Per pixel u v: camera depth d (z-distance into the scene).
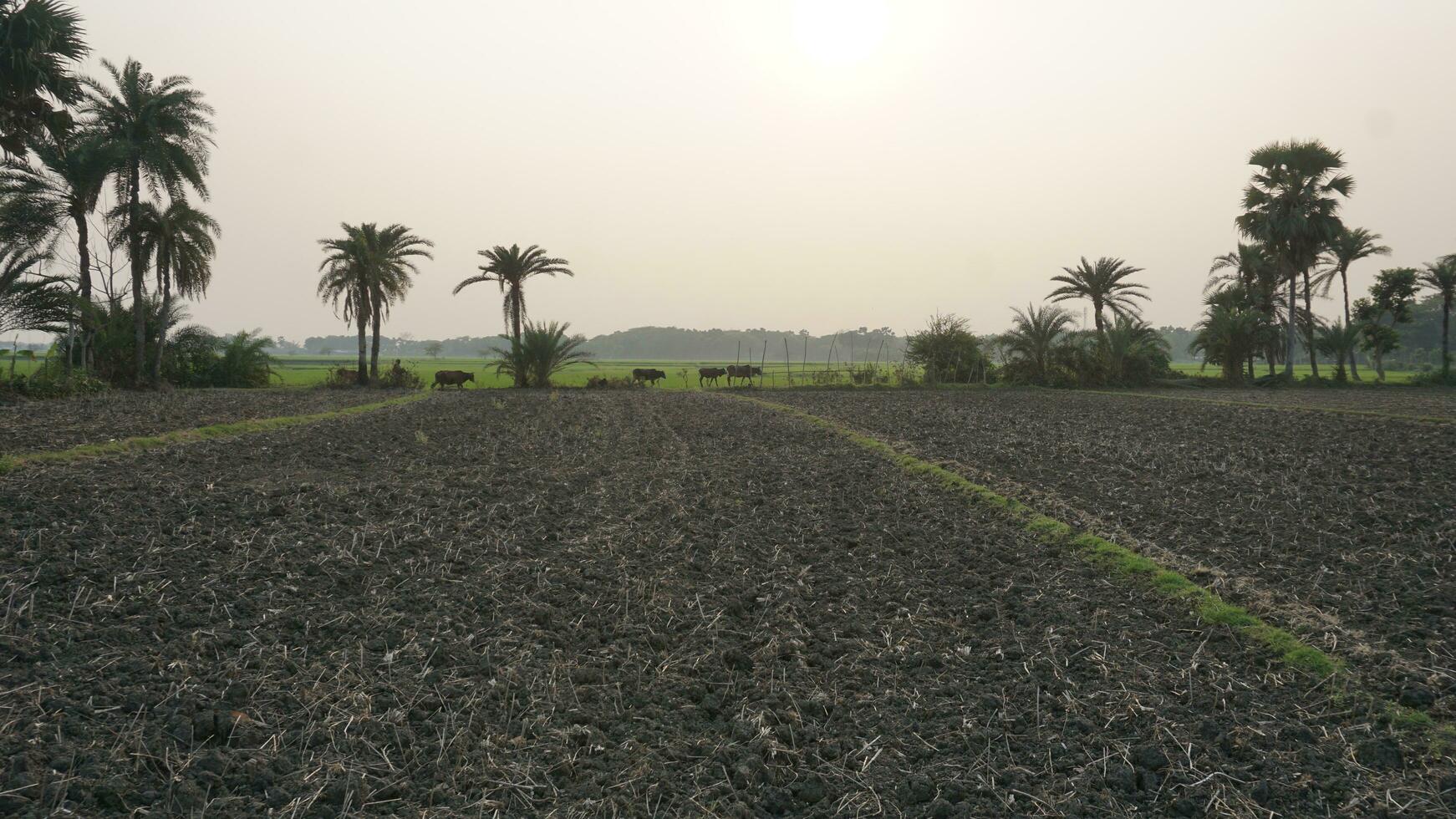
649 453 18.06
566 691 6.05
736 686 6.29
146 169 32.12
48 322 28.86
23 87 22.22
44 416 21.62
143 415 22.58
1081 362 47.22
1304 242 45.38
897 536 10.66
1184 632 7.26
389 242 44.50
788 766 5.18
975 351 49.66
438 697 5.81
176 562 8.34
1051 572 9.05
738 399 36.62
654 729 5.62
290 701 5.70
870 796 4.86
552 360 46.25
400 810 4.55
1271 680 6.26
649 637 7.10
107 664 6.00
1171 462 16.45
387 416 26.28
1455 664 6.42
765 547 10.12
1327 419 26.06
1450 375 48.44
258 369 44.75
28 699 5.41
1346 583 8.46
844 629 7.35
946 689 6.18
